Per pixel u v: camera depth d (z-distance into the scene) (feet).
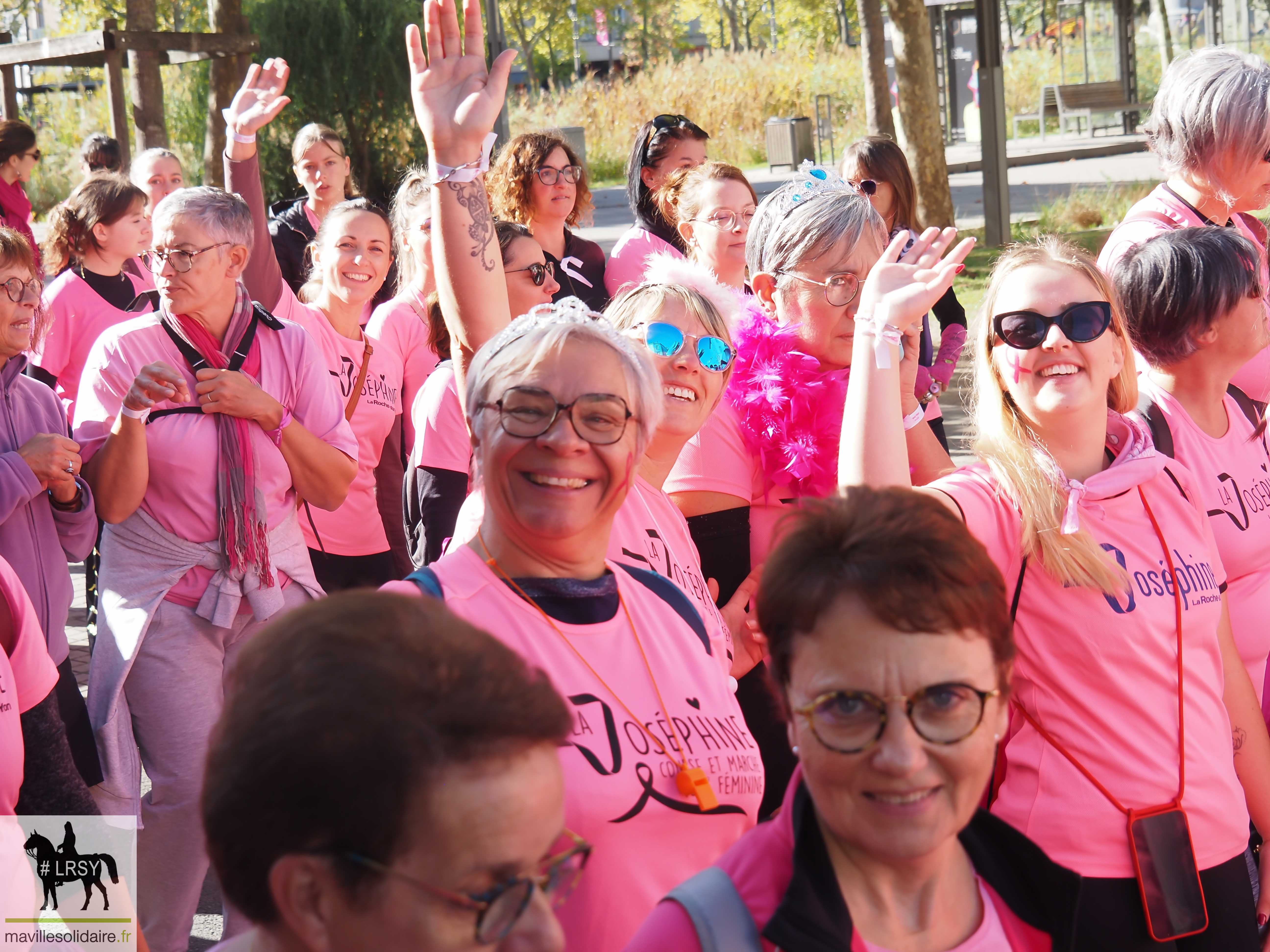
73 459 11.01
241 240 12.15
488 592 6.79
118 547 11.60
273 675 3.69
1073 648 7.63
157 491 11.51
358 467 14.98
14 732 7.64
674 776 6.58
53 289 17.90
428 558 12.55
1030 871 5.22
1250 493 10.16
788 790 5.15
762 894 4.85
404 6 63.87
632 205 18.57
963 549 4.84
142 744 11.41
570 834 4.01
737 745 6.97
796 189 10.66
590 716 6.54
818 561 4.88
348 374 15.84
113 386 11.84
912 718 4.75
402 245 17.72
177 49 47.96
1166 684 7.72
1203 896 7.57
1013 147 90.22
